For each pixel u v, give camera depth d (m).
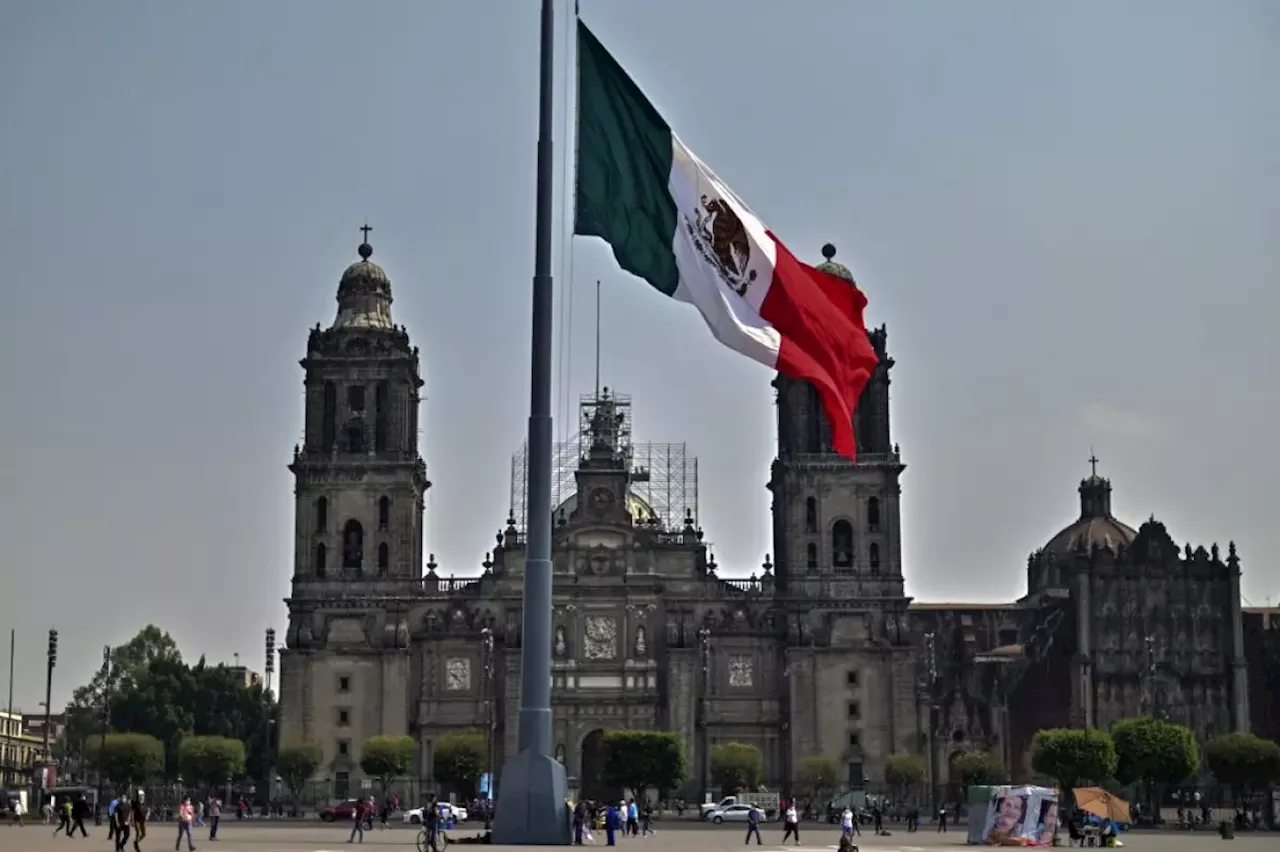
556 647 181.88
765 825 149.38
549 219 56.03
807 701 178.75
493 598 183.00
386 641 180.00
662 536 190.50
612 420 190.25
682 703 180.38
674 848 94.19
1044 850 97.06
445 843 74.50
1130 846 102.44
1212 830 141.88
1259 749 158.38
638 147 54.59
